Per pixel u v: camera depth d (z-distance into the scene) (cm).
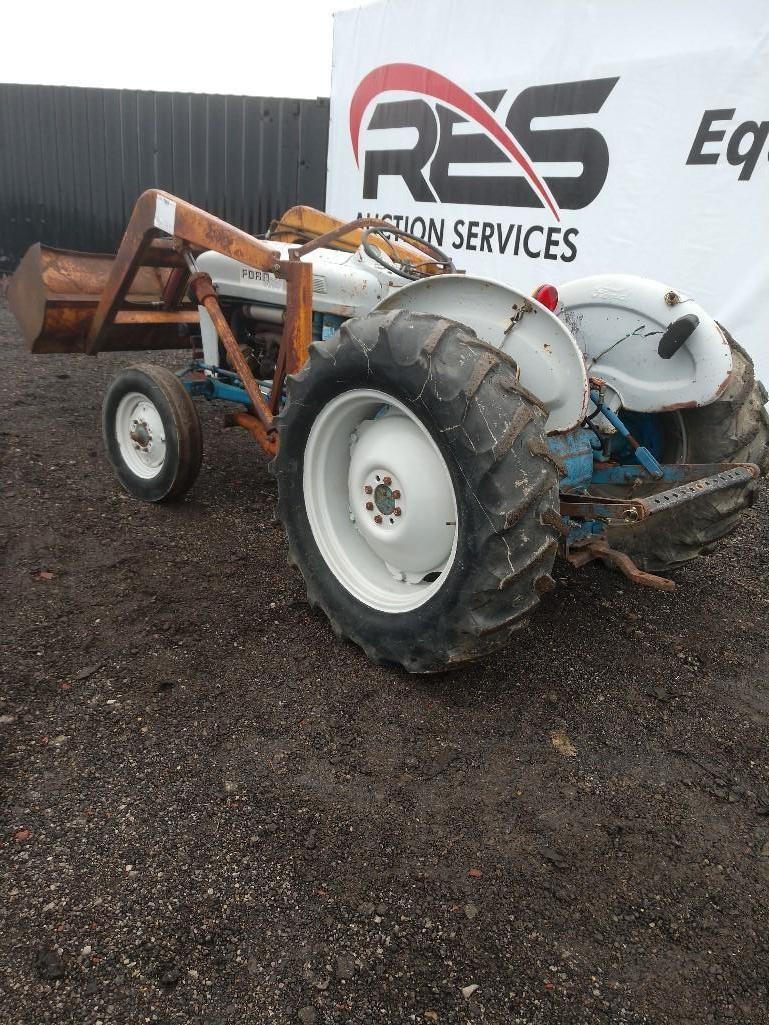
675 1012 145
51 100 965
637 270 516
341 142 746
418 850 176
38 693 218
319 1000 141
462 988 145
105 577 286
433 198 655
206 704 220
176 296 425
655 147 490
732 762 216
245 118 841
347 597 247
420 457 224
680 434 285
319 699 226
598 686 246
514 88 564
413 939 154
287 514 262
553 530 196
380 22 662
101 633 250
